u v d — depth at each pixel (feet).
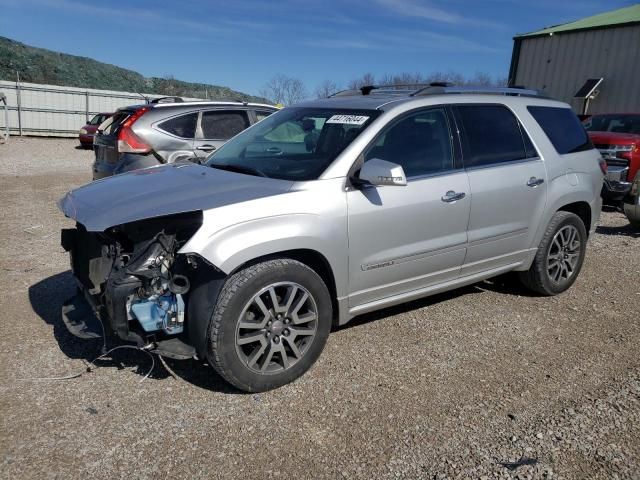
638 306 16.85
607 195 32.50
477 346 13.82
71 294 16.33
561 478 9.04
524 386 11.92
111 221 10.49
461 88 15.37
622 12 64.08
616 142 32.22
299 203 11.46
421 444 9.85
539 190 15.92
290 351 11.75
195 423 10.32
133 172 14.15
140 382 11.67
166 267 10.79
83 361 12.45
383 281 13.10
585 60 59.93
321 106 14.93
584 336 14.58
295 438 9.96
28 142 82.12
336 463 9.32
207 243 10.36
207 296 10.72
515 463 9.37
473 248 14.66
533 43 65.00
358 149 12.54
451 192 13.78
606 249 23.98
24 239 22.56
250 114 27.43
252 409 10.84
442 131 14.19
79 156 65.31
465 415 10.77
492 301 16.94
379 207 12.52
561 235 17.07
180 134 25.36
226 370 10.82
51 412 10.49
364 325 14.90
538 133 16.34
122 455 9.36
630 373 12.58
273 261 11.21
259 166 13.34
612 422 10.61
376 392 11.55
